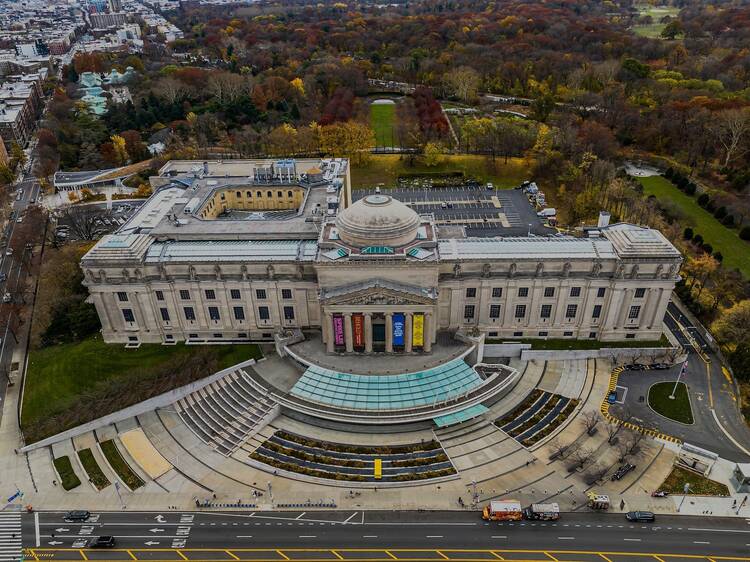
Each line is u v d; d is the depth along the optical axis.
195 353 155.62
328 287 146.62
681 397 142.00
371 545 109.50
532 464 124.94
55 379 150.62
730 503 115.56
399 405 134.12
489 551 107.75
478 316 156.38
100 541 110.25
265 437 132.88
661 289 148.12
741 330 153.75
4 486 123.81
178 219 169.12
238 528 113.38
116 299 154.00
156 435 134.50
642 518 112.00
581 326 156.88
